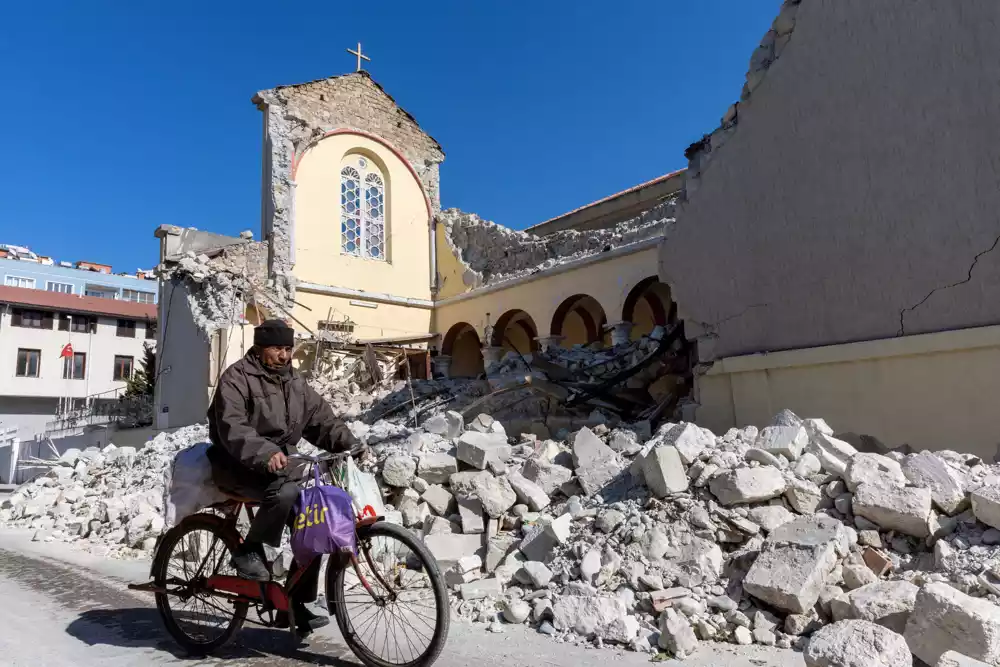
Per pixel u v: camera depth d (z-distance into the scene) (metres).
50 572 6.18
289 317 18.58
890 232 6.31
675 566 4.21
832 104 6.79
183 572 4.01
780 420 5.31
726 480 4.45
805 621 3.59
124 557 6.94
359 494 3.56
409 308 21.73
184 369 17.41
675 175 17.59
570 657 3.47
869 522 4.17
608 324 15.57
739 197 7.56
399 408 13.91
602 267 15.97
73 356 35.31
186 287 17.88
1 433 32.25
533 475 5.83
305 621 3.60
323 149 20.72
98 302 37.44
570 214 20.97
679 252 8.17
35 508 10.20
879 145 6.42
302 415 3.77
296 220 19.72
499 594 4.43
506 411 10.18
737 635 3.58
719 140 7.85
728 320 7.58
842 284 6.62
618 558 4.36
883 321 6.31
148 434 19.17
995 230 5.67
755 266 7.36
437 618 3.19
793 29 7.19
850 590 3.76
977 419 5.64
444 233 22.48
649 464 4.84
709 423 7.65
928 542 3.94
